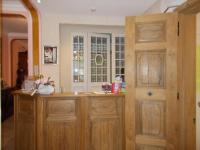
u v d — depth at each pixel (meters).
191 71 2.59
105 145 2.88
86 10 4.61
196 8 2.38
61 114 2.84
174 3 3.15
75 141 2.86
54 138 2.83
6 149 3.80
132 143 2.79
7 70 8.20
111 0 3.94
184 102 2.59
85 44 5.61
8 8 4.54
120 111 2.90
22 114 3.03
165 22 2.62
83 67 5.61
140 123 2.77
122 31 5.78
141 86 2.74
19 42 9.51
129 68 2.76
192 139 2.61
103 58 5.79
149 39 2.69
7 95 6.22
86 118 2.85
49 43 4.89
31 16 4.64
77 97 2.84
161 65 2.67
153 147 2.72
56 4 4.17
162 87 2.67
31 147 2.90
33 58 4.74
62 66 5.49
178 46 2.59
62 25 5.27
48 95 2.81
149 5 4.25
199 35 2.64
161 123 2.69
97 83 5.72
